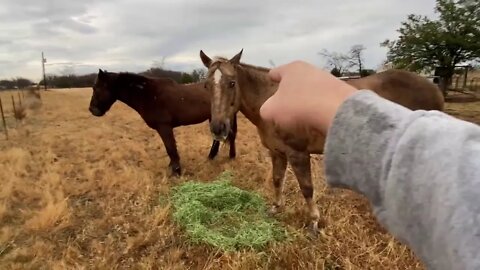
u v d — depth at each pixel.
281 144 3.70
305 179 3.70
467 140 0.47
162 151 8.26
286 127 0.70
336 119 0.59
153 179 5.84
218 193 4.61
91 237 4.07
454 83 23.09
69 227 4.34
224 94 3.64
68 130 11.55
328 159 0.58
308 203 3.81
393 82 4.40
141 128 12.33
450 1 17.80
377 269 3.10
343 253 3.33
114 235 4.08
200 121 6.50
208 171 6.31
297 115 0.67
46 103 22.12
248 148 8.04
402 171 0.49
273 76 0.78
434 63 18.11
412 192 0.48
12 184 5.62
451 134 0.48
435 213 0.45
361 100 0.59
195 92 6.34
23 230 4.29
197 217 4.09
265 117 0.73
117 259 3.57
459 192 0.43
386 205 0.51
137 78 5.93
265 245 3.52
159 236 3.92
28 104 19.70
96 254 3.71
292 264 3.21
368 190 0.54
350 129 0.57
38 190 5.47
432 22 17.97
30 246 3.91
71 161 7.40
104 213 4.69
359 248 3.38
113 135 10.64
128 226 4.20
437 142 0.48
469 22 17.08
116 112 17.36
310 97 0.67
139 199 4.98
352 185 0.56
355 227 3.74
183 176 6.09
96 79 6.12
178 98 6.13
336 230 3.70
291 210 4.25
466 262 0.40
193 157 7.39
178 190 5.07
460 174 0.44
